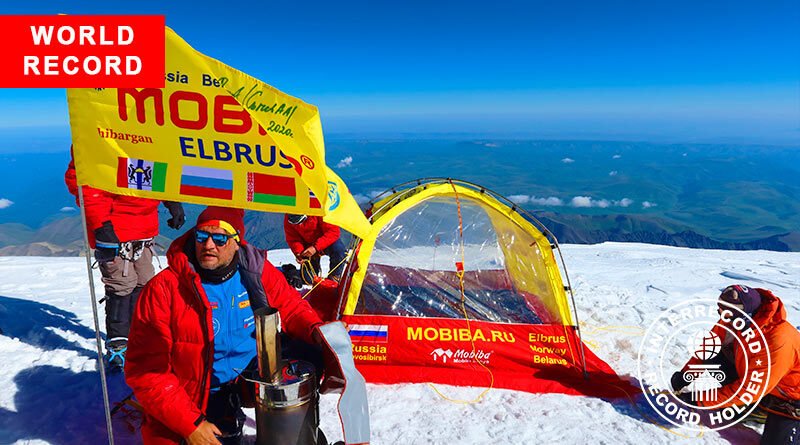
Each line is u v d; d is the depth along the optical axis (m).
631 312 5.92
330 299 5.00
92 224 3.41
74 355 4.16
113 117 2.24
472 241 4.55
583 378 4.04
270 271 2.67
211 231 2.29
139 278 3.86
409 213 4.59
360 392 2.29
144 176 2.28
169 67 2.12
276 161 2.17
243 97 2.09
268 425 2.22
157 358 2.26
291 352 2.58
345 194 2.43
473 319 4.28
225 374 2.55
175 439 2.30
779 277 9.19
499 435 3.23
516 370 4.14
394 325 4.21
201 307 2.27
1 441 2.92
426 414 3.49
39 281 7.52
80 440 2.97
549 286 4.34
